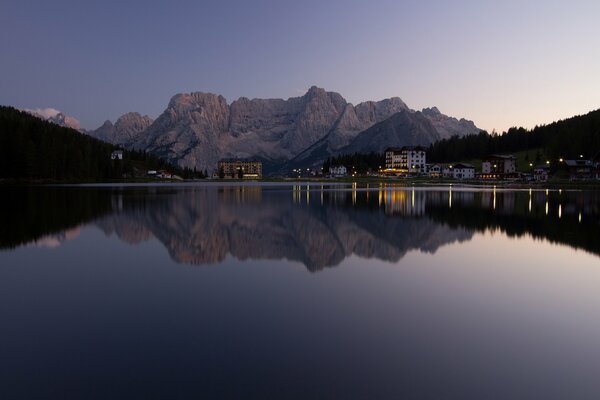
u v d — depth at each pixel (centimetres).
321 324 1321
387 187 13838
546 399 900
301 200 7062
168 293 1650
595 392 927
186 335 1224
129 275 1933
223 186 15525
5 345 1151
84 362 1052
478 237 3095
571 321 1367
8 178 13100
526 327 1311
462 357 1095
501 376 998
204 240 2919
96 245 2700
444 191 10438
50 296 1609
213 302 1541
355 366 1040
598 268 2109
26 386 938
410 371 1016
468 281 1855
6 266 2103
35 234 3111
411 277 1922
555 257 2377
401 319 1373
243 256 2380
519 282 1845
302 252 2500
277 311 1443
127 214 4494
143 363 1048
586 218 4272
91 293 1650
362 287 1752
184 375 989
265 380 968
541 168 17612
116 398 893
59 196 7300
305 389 931
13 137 13162
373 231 3378
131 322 1331
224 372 1005
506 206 5694
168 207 5419
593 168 15188
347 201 6831
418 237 3083
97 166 17725
